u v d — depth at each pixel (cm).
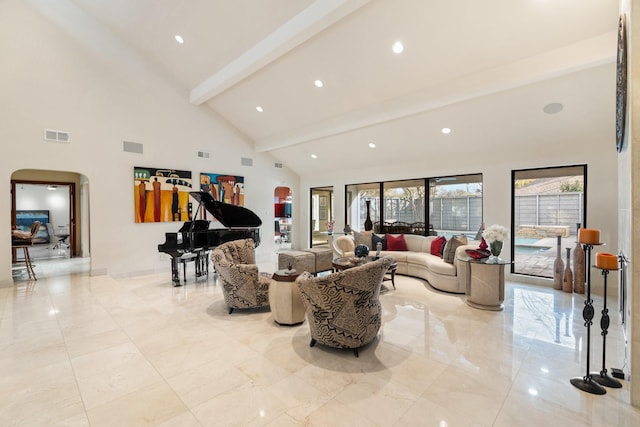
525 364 254
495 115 483
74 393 215
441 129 555
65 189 1134
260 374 239
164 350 280
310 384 226
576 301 422
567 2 311
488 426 181
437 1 346
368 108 555
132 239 629
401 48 415
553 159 495
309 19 391
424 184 684
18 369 247
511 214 543
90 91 580
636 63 186
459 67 420
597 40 332
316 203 975
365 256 458
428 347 285
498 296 387
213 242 592
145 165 645
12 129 505
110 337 308
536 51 366
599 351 276
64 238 1028
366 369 246
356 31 414
